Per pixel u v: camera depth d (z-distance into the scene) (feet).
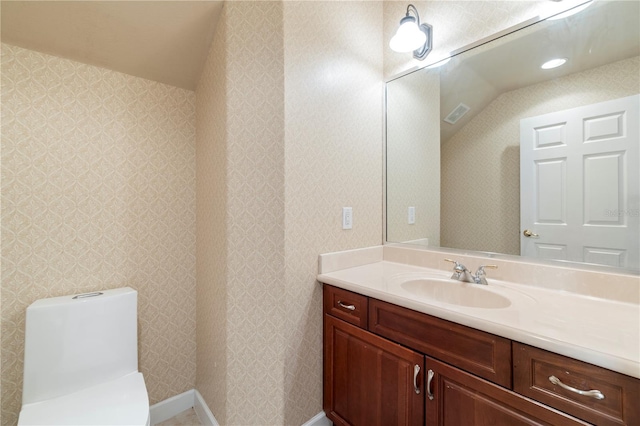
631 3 3.26
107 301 4.49
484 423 2.73
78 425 3.35
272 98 4.12
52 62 4.51
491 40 4.25
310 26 4.40
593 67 3.49
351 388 4.09
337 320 4.30
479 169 4.48
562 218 3.75
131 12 4.23
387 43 5.60
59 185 4.58
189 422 5.42
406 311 3.38
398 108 5.43
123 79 5.14
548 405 2.36
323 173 4.60
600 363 2.09
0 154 4.14
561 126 3.73
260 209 4.20
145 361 5.38
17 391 4.29
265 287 4.19
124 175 5.16
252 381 4.26
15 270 4.26
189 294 5.89
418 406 3.26
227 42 4.23
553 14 3.69
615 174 3.37
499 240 4.30
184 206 5.83
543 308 3.03
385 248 5.52
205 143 5.34
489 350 2.72
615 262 3.37
